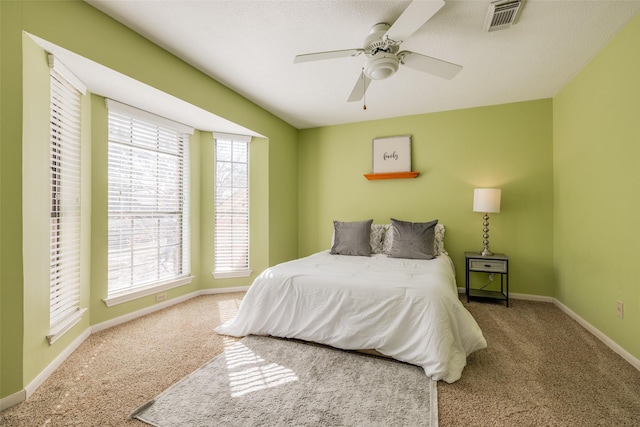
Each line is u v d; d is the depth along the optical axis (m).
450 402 1.50
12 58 1.49
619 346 2.02
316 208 4.38
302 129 4.45
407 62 2.03
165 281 3.12
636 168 1.88
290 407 1.46
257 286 2.37
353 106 3.54
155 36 2.15
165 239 3.16
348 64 2.54
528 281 3.33
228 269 3.72
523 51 2.29
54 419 1.38
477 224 3.53
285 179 4.16
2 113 1.46
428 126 3.76
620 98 2.04
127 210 2.76
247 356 1.99
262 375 1.75
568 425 1.33
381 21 1.94
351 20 1.94
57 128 1.99
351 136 4.18
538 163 3.29
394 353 1.86
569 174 2.83
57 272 2.01
